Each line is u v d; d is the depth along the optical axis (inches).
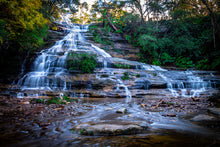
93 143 79.6
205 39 653.3
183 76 414.6
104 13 837.8
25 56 444.8
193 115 147.9
